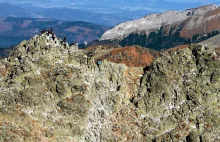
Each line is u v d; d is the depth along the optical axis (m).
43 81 48.78
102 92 51.41
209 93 49.72
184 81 51.72
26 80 48.06
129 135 49.03
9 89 47.69
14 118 45.22
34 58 50.56
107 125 49.41
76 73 50.47
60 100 48.25
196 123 48.28
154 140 48.25
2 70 51.16
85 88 49.31
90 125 47.62
